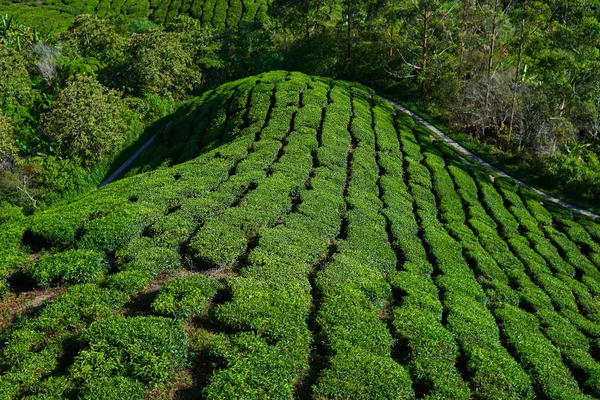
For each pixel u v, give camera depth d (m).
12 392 15.65
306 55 69.19
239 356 17.25
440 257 28.94
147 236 26.47
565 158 47.22
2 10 109.81
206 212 28.31
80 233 27.14
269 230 26.52
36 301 21.86
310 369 17.94
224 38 73.88
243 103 50.91
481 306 25.17
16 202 44.34
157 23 101.25
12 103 56.50
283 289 21.52
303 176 34.47
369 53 67.38
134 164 50.91
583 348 24.05
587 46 50.44
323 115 47.59
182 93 69.00
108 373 16.22
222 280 22.81
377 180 38.12
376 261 26.19
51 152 51.34
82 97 52.00
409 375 18.25
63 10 112.31
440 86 59.28
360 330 19.89
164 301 19.89
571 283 30.95
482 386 18.78
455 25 59.06
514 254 33.62
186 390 16.42
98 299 20.23
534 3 50.84
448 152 49.41
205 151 44.25
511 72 56.75
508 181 46.53
